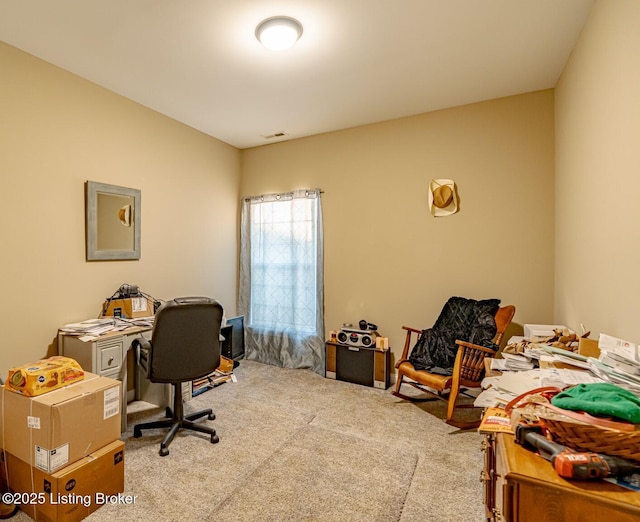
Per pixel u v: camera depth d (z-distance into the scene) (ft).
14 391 5.26
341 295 12.24
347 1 5.99
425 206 10.84
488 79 8.76
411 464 6.55
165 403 9.03
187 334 6.95
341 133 12.19
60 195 8.13
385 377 10.48
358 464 6.53
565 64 8.00
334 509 5.34
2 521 5.02
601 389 3.08
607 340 4.26
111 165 9.29
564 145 8.17
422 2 6.02
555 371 4.22
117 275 9.48
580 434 2.65
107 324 8.36
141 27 6.69
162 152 10.82
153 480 6.01
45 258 7.84
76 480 5.02
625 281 4.78
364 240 11.82
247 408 9.04
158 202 10.69
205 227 12.56
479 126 10.06
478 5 6.09
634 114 4.43
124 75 8.52
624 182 4.78
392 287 11.37
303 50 7.50
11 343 7.28
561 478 2.52
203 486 5.86
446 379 8.20
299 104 10.19
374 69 8.27
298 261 12.90
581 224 6.81
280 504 5.44
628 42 4.58
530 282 9.52
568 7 6.12
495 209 9.90
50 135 7.92
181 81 8.82
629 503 2.29
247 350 13.76
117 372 7.82
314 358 12.39
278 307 13.23
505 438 3.11
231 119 11.28
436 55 7.68
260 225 13.66
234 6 6.11
